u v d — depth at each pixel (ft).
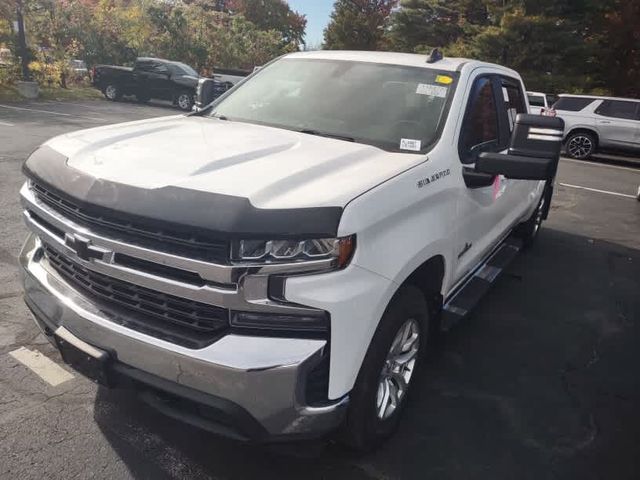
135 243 7.36
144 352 7.49
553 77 87.81
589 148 50.19
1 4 58.90
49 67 67.36
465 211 10.94
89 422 9.53
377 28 134.31
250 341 7.08
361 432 8.58
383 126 11.00
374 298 7.70
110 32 79.61
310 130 11.20
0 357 11.16
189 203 7.11
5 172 25.31
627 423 10.87
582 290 17.83
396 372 9.38
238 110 12.59
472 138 11.64
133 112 56.90
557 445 10.02
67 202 8.05
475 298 12.71
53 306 8.49
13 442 8.91
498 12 92.38
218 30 91.76
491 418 10.64
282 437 7.45
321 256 7.11
